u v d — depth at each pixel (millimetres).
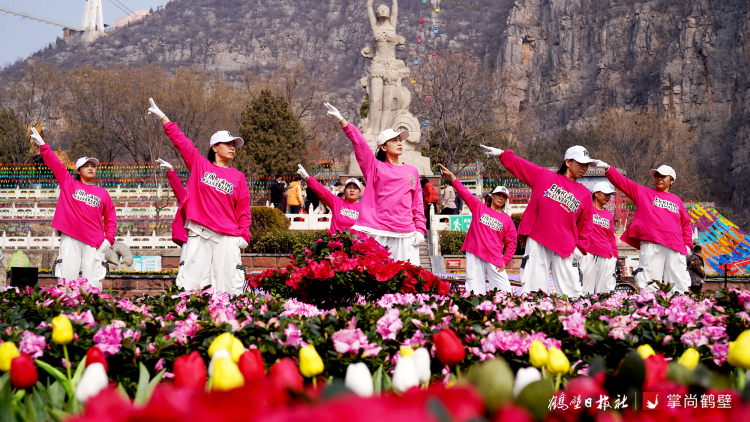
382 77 31141
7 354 3209
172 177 11328
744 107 101312
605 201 13867
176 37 187625
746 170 90188
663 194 11336
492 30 151000
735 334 4883
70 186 11242
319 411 1350
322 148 64812
